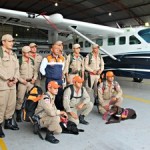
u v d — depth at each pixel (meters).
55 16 7.87
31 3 20.27
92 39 9.62
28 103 3.78
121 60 8.45
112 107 4.75
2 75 3.63
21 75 4.48
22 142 3.58
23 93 4.42
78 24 8.16
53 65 4.44
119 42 8.50
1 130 3.81
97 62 5.65
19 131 4.02
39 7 21.53
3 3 20.22
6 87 3.74
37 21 8.27
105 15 20.70
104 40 9.10
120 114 4.66
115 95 4.84
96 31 8.60
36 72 4.73
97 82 5.70
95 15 21.62
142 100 6.61
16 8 22.00
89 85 5.64
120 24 20.92
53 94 3.65
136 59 7.95
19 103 4.45
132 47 8.03
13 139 3.69
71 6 20.44
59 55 4.57
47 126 3.67
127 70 8.35
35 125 3.79
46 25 8.77
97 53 5.69
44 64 4.44
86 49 9.85
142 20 18.33
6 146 3.44
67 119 4.07
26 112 3.80
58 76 4.50
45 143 3.55
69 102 4.09
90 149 3.39
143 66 7.81
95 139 3.75
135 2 16.20
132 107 5.79
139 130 4.17
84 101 4.25
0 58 3.62
